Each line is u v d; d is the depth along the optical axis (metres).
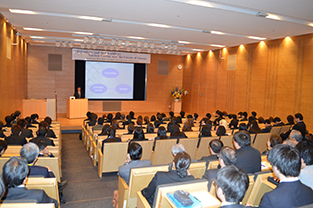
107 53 14.53
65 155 6.81
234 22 7.43
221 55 13.30
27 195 2.11
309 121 8.64
